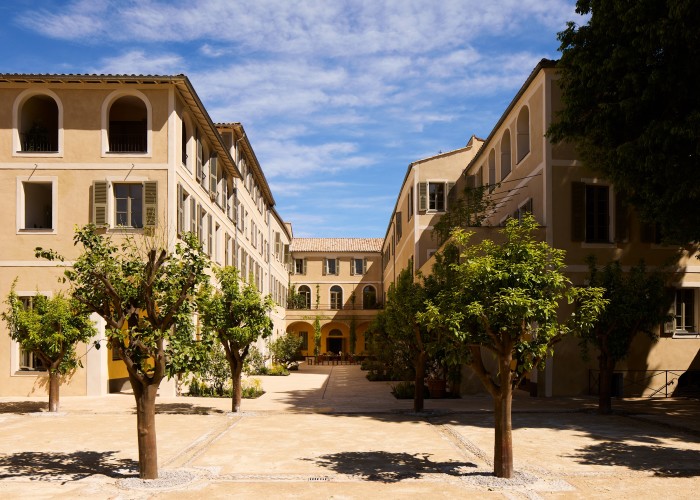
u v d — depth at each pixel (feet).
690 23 42.63
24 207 67.72
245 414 54.39
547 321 29.94
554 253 33.09
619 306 51.19
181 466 33.50
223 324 53.83
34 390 66.69
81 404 60.18
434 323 31.40
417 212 107.14
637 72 46.78
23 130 68.69
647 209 52.90
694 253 68.69
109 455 36.58
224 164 90.58
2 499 26.96
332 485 29.43
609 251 67.26
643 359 67.97
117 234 64.23
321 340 173.47
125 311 32.09
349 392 76.28
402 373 82.17
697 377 68.69
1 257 66.39
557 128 54.80
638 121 48.91
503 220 81.05
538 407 57.62
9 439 41.96
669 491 28.32
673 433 43.98
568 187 67.15
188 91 67.51
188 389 70.23
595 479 30.55
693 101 45.98
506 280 30.19
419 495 27.58
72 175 66.49
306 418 52.31
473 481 29.89
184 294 31.60
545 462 34.35
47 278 66.28
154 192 65.41
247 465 33.76
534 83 71.00
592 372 66.54
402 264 127.65
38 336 52.65
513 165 79.05
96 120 66.95
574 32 53.26
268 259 136.67
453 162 108.68
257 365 105.60
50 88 67.00
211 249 81.92
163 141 66.33
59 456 36.32
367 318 165.07
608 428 46.14
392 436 43.06
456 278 34.30
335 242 190.19
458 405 60.64
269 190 131.13
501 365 30.71
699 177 45.39
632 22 46.09
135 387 30.81
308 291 181.06
